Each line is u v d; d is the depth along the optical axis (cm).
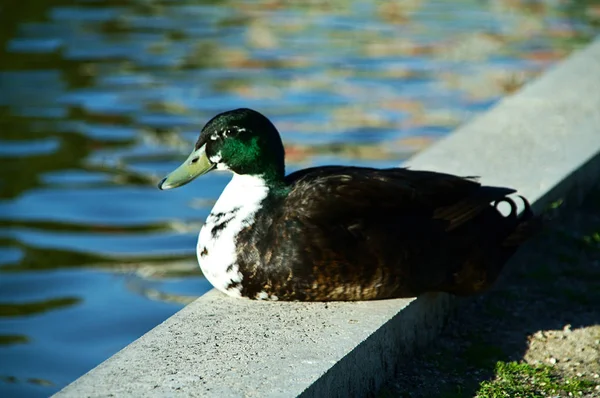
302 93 1891
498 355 731
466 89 1895
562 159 984
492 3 2512
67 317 1165
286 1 2539
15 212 1434
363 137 1691
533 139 1036
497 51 2123
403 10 2453
